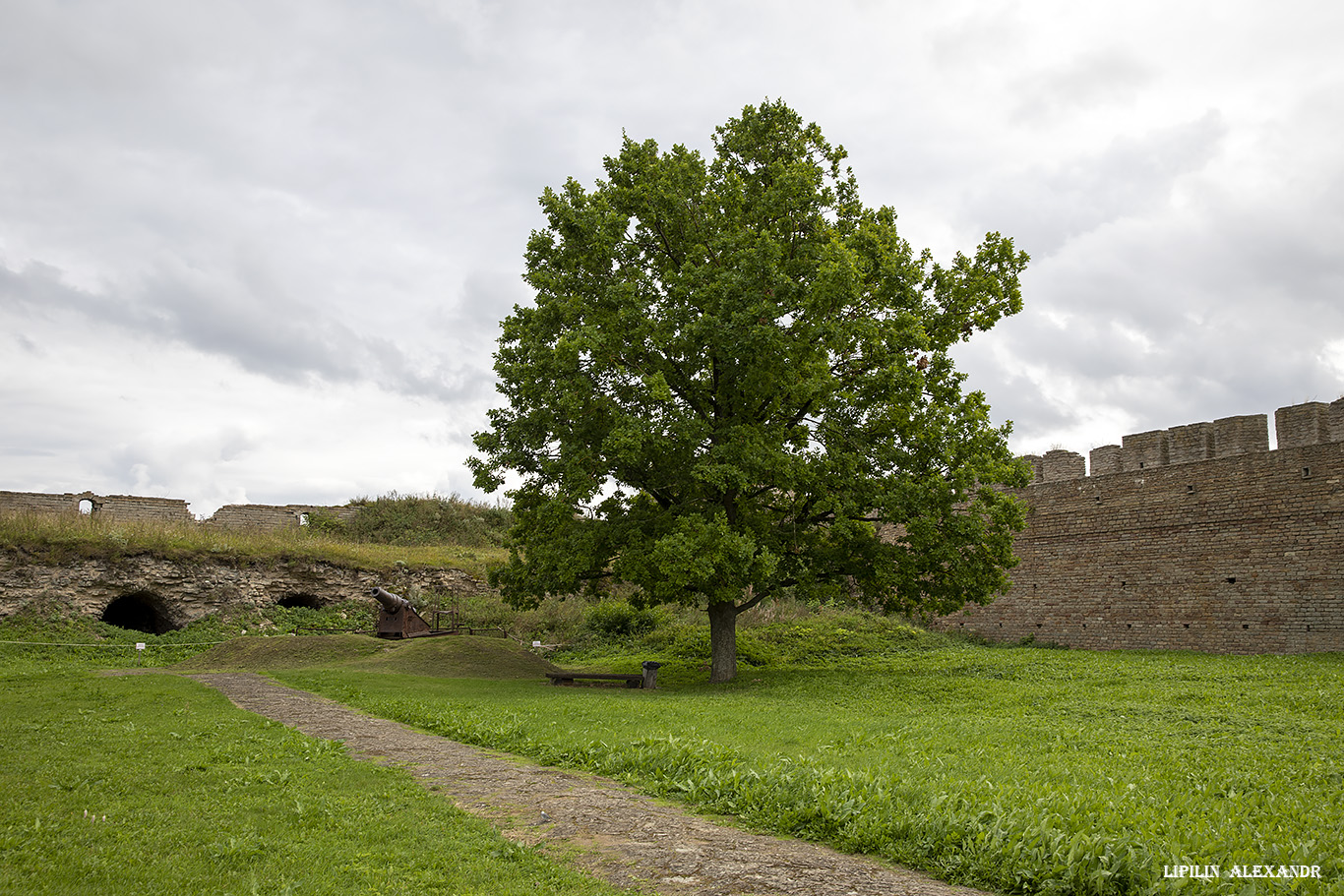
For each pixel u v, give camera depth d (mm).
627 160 20953
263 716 12500
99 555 26219
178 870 5324
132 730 10742
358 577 31656
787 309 18562
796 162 20719
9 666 20312
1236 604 24156
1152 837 5883
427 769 8984
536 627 30656
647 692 17891
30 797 7066
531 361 19375
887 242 21016
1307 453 23000
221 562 28750
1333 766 8961
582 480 17875
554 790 8094
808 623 30469
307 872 5395
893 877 5684
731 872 5680
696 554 17141
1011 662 21906
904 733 11312
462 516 45312
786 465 18312
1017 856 5613
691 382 20000
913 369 18547
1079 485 28656
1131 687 16266
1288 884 5086
